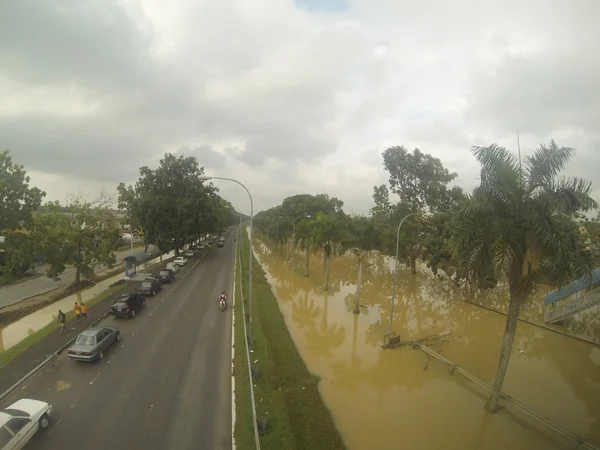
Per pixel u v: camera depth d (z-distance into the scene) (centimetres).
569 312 2686
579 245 1265
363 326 2820
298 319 2962
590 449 1319
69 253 3262
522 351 2352
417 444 1362
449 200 4781
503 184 1330
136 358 1809
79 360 1731
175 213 5422
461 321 3041
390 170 5641
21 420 1098
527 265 1299
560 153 1280
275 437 1235
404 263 5241
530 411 1540
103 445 1130
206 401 1411
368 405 1642
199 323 2408
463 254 1451
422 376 1953
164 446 1134
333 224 3650
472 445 1365
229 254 6619
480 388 1827
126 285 3525
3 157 2514
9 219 2539
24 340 2025
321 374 1939
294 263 5619
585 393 1819
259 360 1858
